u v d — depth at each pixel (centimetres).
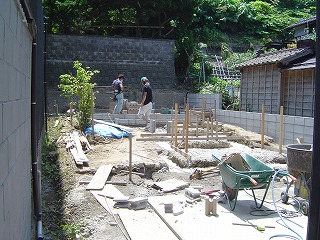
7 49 230
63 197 612
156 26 2178
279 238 444
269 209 548
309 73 1163
